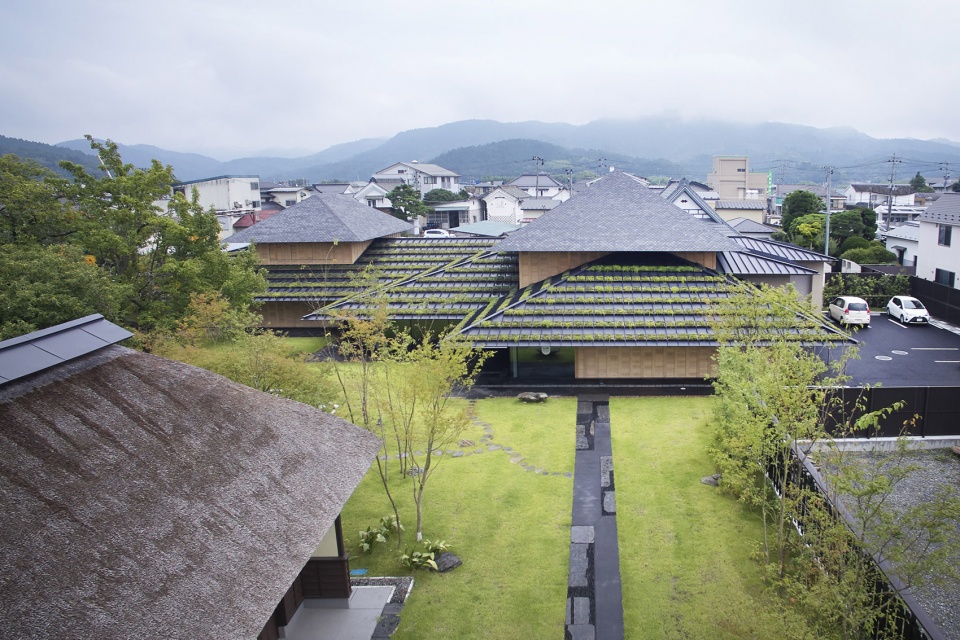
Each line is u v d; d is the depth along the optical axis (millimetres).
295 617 13102
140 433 10141
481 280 33344
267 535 9711
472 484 18688
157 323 25344
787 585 11398
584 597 13430
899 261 51812
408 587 14016
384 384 23984
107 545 8055
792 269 32688
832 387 15289
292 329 37125
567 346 25922
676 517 16438
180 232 27562
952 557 13391
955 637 11969
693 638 12070
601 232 30000
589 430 22500
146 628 7383
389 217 44719
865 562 10875
